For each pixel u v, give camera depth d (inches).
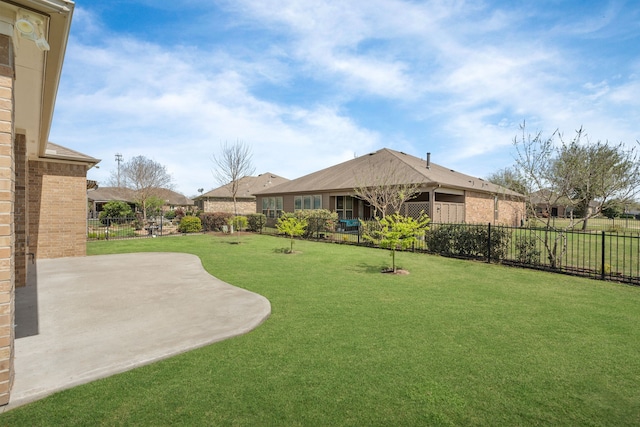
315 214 653.3
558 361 129.9
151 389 108.2
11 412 96.0
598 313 189.2
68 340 146.6
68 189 405.4
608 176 370.6
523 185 416.8
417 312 189.6
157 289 240.8
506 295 227.8
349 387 110.0
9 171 102.5
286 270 316.5
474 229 386.6
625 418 95.3
